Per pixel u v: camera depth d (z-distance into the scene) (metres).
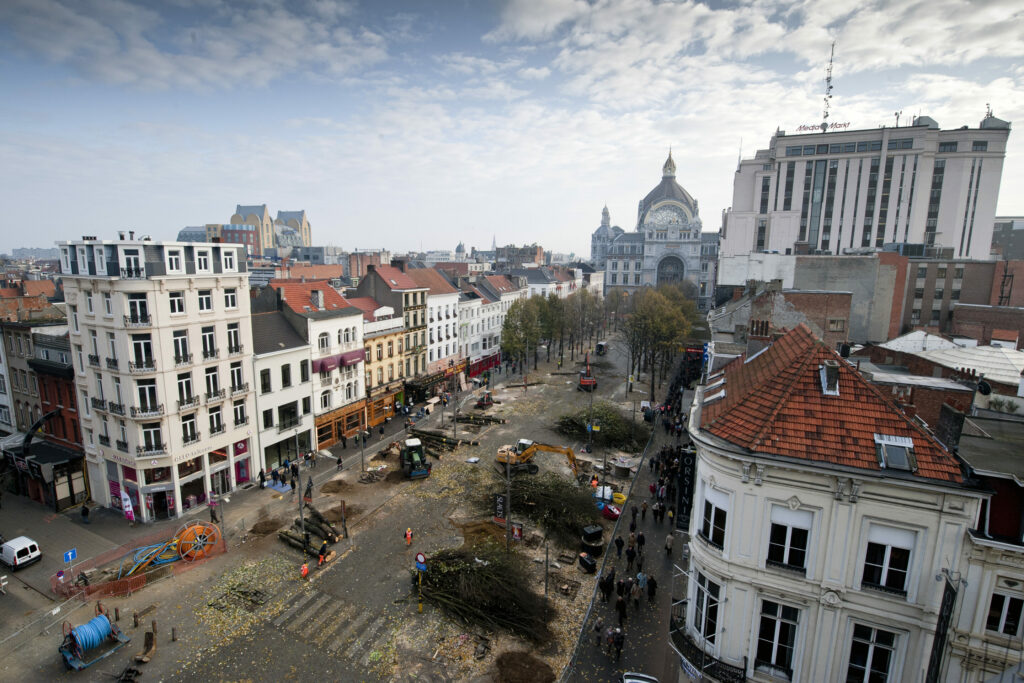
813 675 16.64
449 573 28.03
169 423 33.69
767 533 16.70
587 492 37.81
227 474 38.31
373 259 130.00
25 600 26.75
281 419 42.78
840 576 15.96
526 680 21.97
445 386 67.69
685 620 19.56
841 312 45.22
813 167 113.12
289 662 22.80
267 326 43.41
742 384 21.27
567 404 63.53
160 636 24.22
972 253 106.06
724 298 76.31
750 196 121.75
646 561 30.69
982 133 102.38
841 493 15.59
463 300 78.12
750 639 17.30
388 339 56.81
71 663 22.02
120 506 35.53
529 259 180.38
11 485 38.06
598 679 22.11
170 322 33.28
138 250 31.47
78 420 37.03
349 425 50.91
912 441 15.83
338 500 37.81
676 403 58.72
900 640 15.59
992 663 14.66
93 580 27.97
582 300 110.88
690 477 30.45
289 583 28.28
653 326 71.19
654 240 178.38
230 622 25.23
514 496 36.81
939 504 14.79
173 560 30.02
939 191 105.50
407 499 38.09
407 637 24.42
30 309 53.91
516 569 28.31
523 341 80.50
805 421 16.86
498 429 53.81
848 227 111.56
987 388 29.72
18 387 41.75
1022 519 14.86
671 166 196.62
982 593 14.74
